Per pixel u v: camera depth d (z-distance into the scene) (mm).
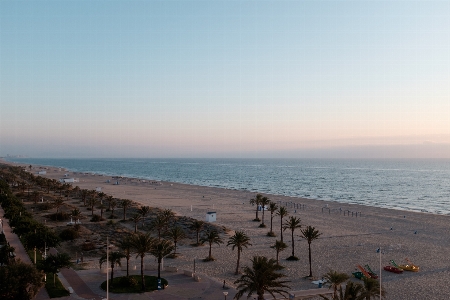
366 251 75188
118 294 46344
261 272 40156
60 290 46438
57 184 172250
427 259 69938
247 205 143375
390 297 50000
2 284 40594
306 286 53781
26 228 68062
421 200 175125
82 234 80562
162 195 176375
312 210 131625
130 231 87875
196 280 53125
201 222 80625
